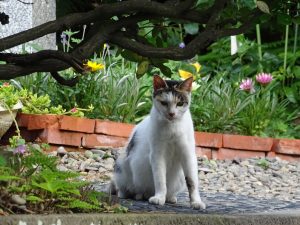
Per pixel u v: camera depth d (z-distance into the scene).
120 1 5.00
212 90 11.16
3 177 4.59
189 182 6.46
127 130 9.65
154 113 6.48
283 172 9.75
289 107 12.80
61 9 6.30
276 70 13.63
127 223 4.74
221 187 8.55
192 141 6.53
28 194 4.85
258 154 10.53
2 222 4.13
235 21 5.11
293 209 6.62
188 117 6.54
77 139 9.28
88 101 10.07
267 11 4.62
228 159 10.28
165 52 4.88
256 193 8.23
